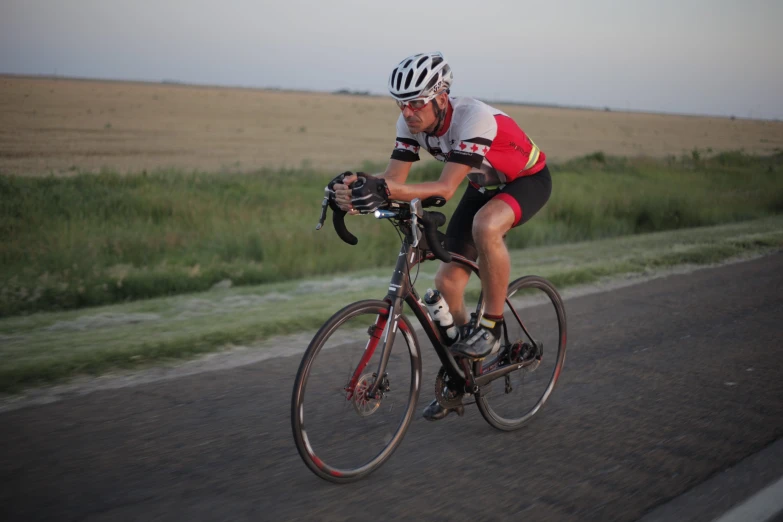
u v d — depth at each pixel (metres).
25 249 10.23
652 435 3.41
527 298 3.77
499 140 3.09
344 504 2.63
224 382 4.06
